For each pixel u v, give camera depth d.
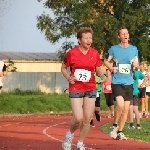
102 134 16.23
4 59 54.69
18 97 33.88
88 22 44.09
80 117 10.39
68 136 10.83
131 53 13.80
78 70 10.53
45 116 28.41
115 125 14.36
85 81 10.52
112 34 43.59
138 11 43.78
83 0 45.12
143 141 14.19
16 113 31.31
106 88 25.20
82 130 10.73
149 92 26.09
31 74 48.78
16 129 18.50
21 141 14.07
